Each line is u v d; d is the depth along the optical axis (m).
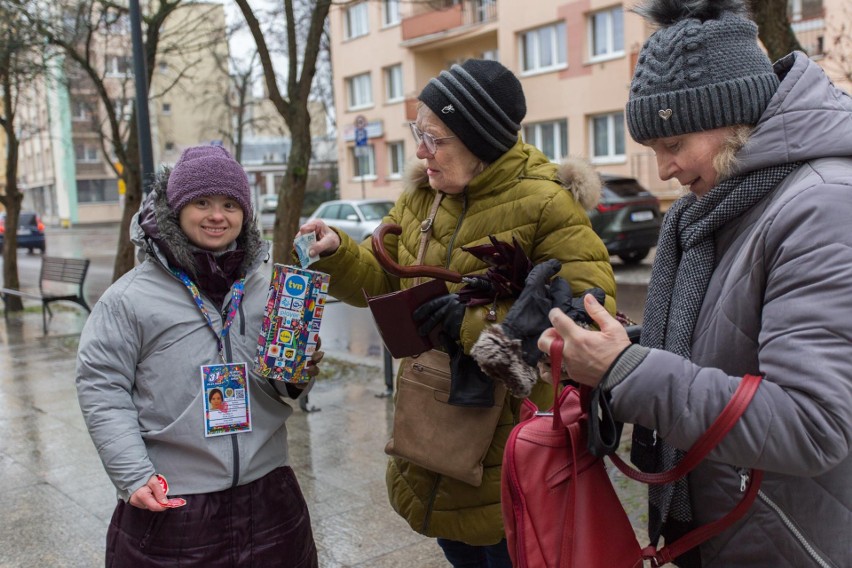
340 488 4.07
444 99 2.14
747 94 1.41
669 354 1.34
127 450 2.02
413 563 3.26
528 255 2.15
